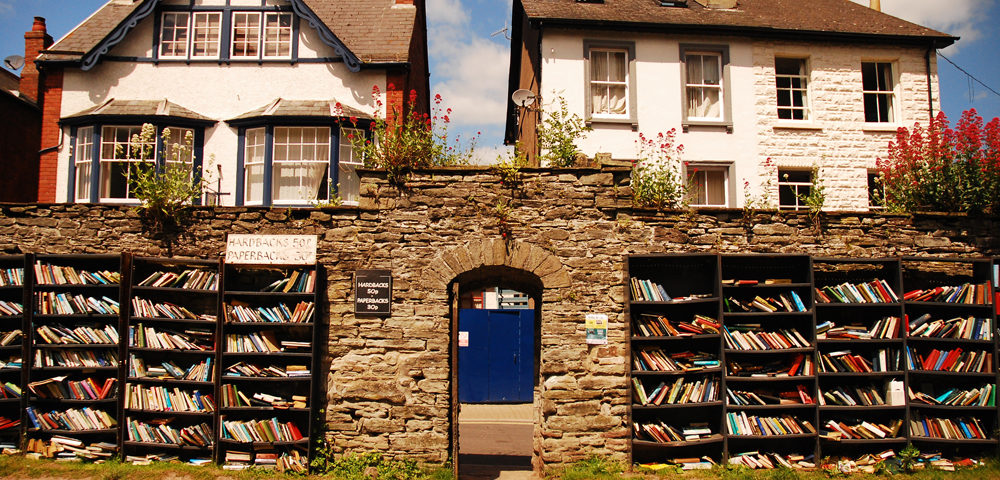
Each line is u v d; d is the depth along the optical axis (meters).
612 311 7.94
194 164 11.45
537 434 8.34
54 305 7.77
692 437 7.65
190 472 7.30
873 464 7.68
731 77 12.55
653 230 8.12
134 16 11.51
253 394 7.84
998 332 7.98
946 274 8.54
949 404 7.86
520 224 8.00
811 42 12.84
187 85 11.77
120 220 8.15
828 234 8.38
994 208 8.91
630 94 12.27
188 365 8.01
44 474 7.12
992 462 7.72
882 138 12.77
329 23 12.73
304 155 11.37
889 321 8.00
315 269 7.78
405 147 8.20
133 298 7.81
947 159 9.20
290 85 11.83
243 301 8.00
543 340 7.88
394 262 7.96
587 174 8.12
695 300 7.75
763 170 12.38
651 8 13.05
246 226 8.09
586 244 8.02
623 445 7.77
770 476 7.31
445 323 7.88
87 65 11.44
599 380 7.82
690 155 12.21
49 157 11.47
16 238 8.13
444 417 7.74
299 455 7.57
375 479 7.44
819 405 7.75
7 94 12.42
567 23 12.01
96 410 7.74
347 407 7.79
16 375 7.90
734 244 8.23
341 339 7.89
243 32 11.99
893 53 12.99
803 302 8.06
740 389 7.96
